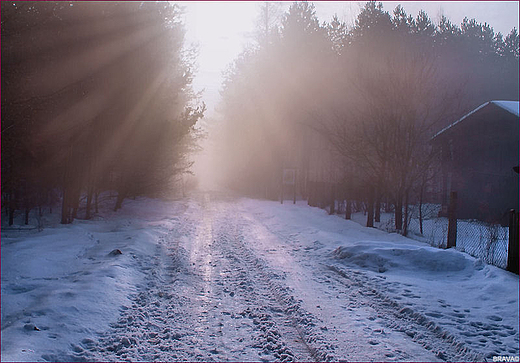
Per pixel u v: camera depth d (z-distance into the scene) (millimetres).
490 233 11570
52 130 13930
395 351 5293
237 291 8117
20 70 11562
